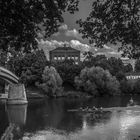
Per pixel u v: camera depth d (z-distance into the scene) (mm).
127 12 9344
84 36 10281
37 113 52500
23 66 107000
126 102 72500
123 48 10492
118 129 35250
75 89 107312
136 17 9320
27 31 7902
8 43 8227
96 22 9961
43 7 7621
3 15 7066
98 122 41281
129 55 10492
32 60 107250
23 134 33188
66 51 178750
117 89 99250
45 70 98875
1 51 8758
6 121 42469
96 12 9609
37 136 32219
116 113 50906
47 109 58969
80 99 85125
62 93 97625
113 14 9500
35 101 80312
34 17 7426
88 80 97312
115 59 126562
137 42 9555
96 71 98000
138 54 10383
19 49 8391
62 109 58531
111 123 40062
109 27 9711
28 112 54281
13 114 51250
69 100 81938
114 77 100625
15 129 35938
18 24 7320
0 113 52781
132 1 9047
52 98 91125
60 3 7902
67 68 111438
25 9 7145
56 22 8250
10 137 31094
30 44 8266
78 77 101625
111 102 73000
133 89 104438
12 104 70562
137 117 45438
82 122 41469
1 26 7312
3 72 59062
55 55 178250
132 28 9352
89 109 55094
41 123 40875
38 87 97438
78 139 30312
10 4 6914
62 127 37562
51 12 7773
